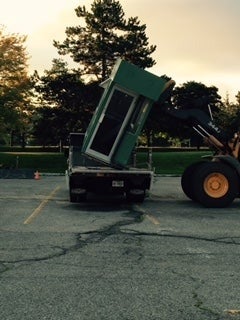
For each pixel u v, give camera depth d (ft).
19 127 114.52
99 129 44.68
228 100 189.37
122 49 122.52
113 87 44.70
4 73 110.52
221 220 37.73
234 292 18.43
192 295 17.98
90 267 22.12
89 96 120.67
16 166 118.01
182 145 345.10
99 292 18.22
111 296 17.74
